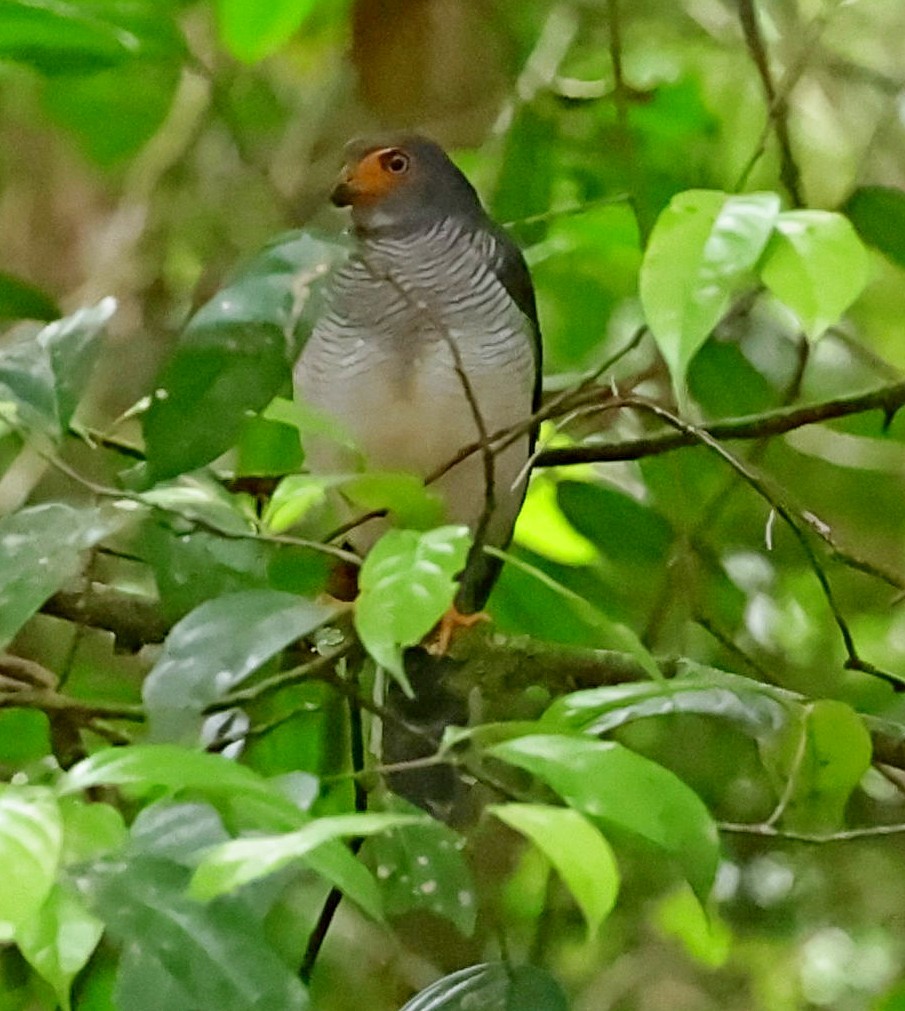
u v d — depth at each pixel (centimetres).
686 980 763
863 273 341
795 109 746
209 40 744
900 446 688
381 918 246
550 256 608
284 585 427
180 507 362
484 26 652
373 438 545
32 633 620
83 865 272
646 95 636
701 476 600
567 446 546
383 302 538
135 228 759
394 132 562
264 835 271
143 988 266
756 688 402
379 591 278
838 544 476
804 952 732
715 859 282
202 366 367
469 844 530
